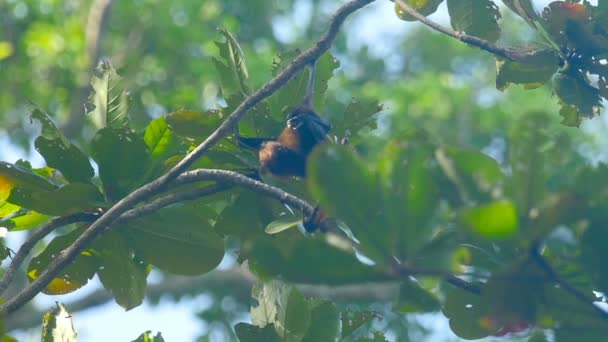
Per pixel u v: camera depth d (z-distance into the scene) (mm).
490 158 6859
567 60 10508
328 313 10211
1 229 11023
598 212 6477
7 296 28031
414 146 6645
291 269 6566
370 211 6586
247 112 10336
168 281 30656
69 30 31406
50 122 10578
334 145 6656
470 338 9703
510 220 6340
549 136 7039
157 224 10688
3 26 32031
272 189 9914
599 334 7547
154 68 32344
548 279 6789
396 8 12055
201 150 9930
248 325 9992
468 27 11516
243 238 11023
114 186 10703
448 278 9188
